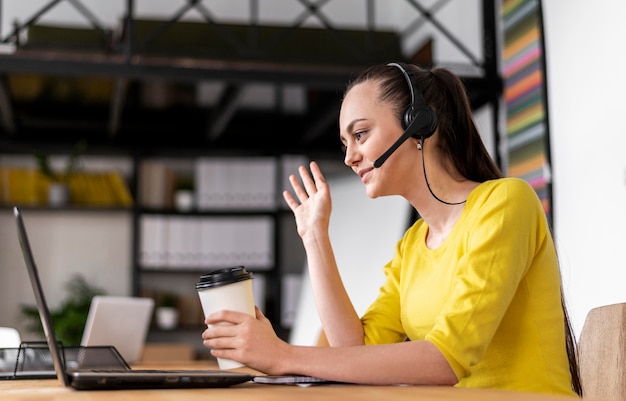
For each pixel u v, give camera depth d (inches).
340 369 45.8
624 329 59.2
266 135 241.8
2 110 203.0
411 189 60.2
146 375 42.5
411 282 60.6
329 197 61.6
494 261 51.0
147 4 238.1
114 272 237.0
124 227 239.8
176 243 232.2
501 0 184.7
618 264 137.8
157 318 233.1
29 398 37.6
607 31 142.9
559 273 57.8
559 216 157.2
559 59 158.4
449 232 59.2
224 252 233.3
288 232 244.4
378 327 62.1
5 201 230.4
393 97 58.8
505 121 181.9
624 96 137.6
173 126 234.5
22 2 233.0
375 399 34.2
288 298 233.1
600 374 60.4
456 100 61.4
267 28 199.5
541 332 54.6
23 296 231.6
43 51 190.4
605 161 142.6
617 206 138.8
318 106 225.8
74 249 235.9
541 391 53.6
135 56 187.0
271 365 47.2
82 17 235.1
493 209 53.5
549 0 162.1
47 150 232.7
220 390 41.1
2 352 77.8
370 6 200.1
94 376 41.8
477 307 48.8
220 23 196.2
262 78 179.3
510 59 180.1
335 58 197.9
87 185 235.8
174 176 242.7
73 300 225.5
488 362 54.9
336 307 60.0
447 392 38.3
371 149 58.7
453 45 206.4
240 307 50.6
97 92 207.6
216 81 177.8
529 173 168.6
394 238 187.8
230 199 237.5
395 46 206.5
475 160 60.9
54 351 43.4
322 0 204.5
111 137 233.3
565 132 155.6
